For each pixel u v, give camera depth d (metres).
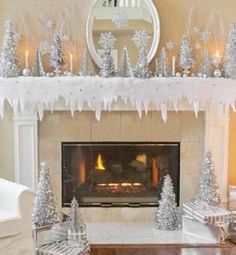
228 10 4.17
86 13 4.11
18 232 3.24
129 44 4.13
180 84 3.97
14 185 3.35
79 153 4.30
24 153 4.21
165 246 3.62
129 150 4.32
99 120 4.11
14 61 3.98
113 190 4.37
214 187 4.07
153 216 4.36
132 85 3.95
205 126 4.25
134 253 3.48
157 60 4.14
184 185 4.34
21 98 3.96
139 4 4.11
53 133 4.23
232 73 4.04
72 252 3.30
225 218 3.80
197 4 4.15
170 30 4.15
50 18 4.11
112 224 4.23
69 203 4.33
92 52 4.11
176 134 4.28
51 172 4.28
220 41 4.18
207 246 3.61
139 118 4.25
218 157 4.28
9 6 4.08
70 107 4.02
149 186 4.38
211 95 4.02
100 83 3.94
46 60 4.12
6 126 4.19
